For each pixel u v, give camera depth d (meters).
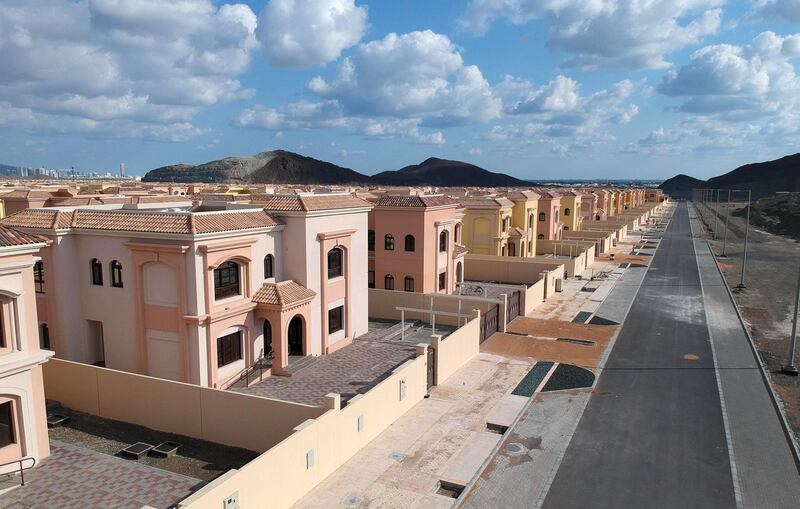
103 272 24.45
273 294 25.30
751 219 117.12
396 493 15.57
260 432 18.33
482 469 16.95
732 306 39.66
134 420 20.45
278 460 14.34
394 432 19.28
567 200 75.88
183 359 22.91
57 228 23.94
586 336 31.81
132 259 23.38
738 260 63.22
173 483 16.42
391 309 36.03
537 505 15.28
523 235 56.75
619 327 33.84
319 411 17.19
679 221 121.69
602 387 23.92
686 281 49.72
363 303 31.88
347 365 26.94
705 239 85.44
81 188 58.44
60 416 20.75
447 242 40.75
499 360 27.27
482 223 52.94
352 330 30.84
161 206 29.06
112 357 24.91
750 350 29.28
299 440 15.10
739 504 15.48
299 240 26.86
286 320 25.38
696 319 35.88
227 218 24.22
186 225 22.31
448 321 34.75
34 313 17.48
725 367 26.56
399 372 20.36
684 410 21.61
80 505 15.27
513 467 17.20
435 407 21.45
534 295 38.47
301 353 27.67
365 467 16.94
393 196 38.50
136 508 15.14
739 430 19.94
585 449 18.42
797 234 87.94
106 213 24.69
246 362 25.11
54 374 21.75
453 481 16.19
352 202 30.25
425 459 17.47
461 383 24.05
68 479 16.61
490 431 19.62
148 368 23.97
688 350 29.25
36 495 15.75
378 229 38.69
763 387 24.03
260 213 26.23
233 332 24.41
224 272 24.02
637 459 17.81
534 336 31.75
